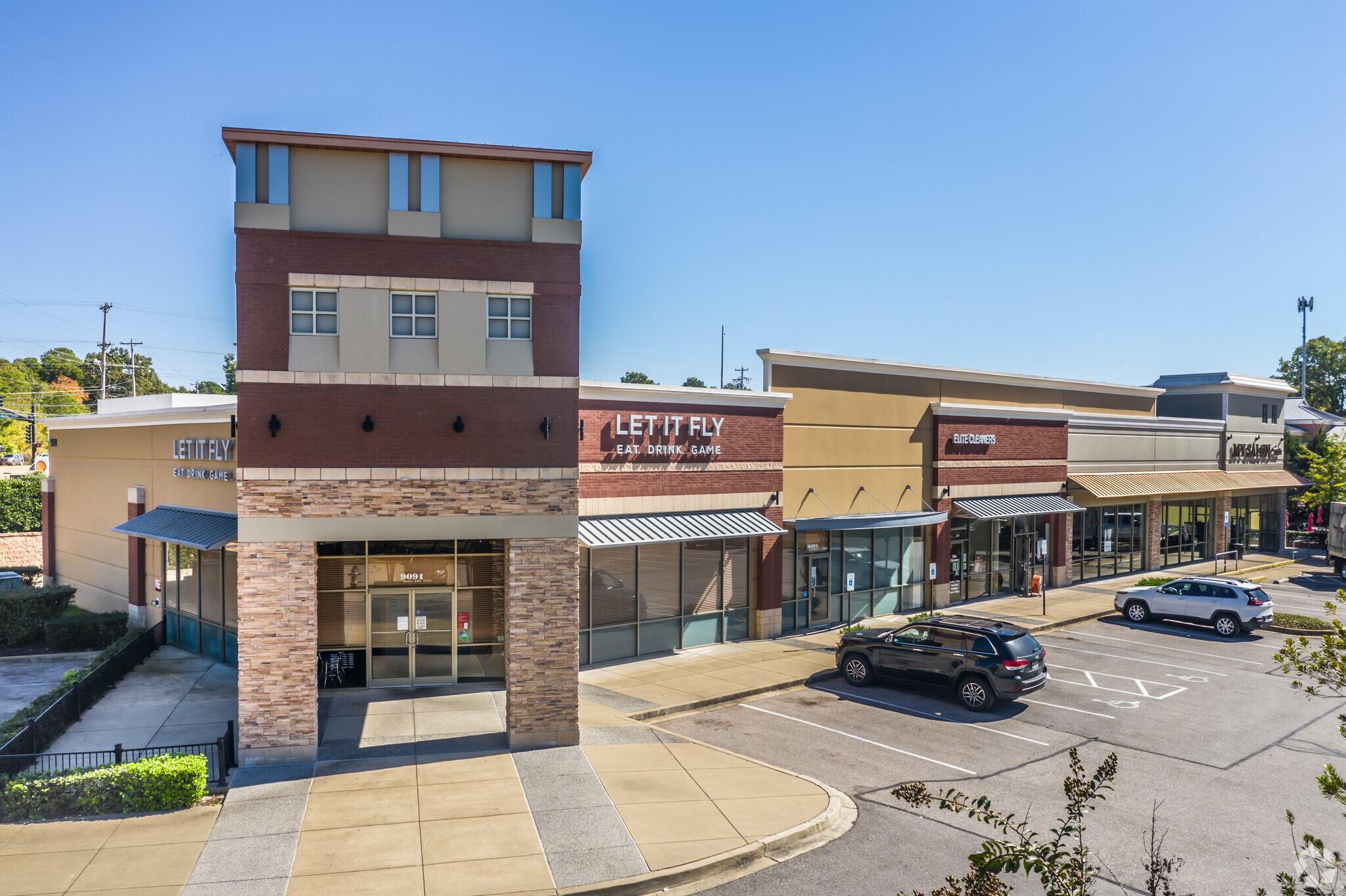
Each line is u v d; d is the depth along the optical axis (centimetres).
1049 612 3064
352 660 1928
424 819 1261
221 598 2189
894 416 2969
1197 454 4516
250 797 1341
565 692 1587
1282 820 1323
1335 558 4309
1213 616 2775
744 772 1472
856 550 2862
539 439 1599
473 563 1975
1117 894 1089
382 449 1543
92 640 2398
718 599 2473
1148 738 1722
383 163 1555
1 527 4675
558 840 1198
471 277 1584
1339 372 8688
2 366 11181
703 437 2384
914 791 731
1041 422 3531
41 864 1110
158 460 2417
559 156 1606
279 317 1513
